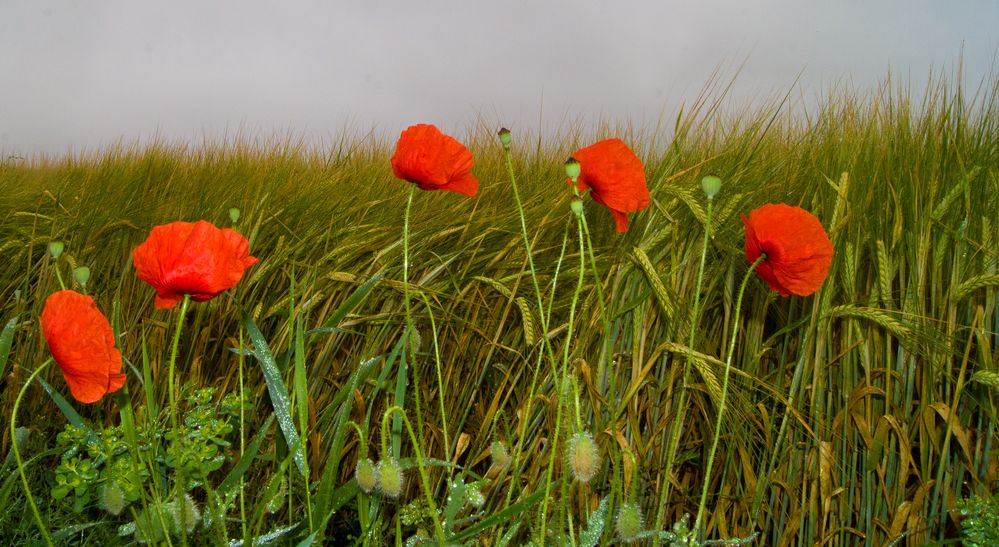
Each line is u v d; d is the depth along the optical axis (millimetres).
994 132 2170
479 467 2131
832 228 1802
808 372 1849
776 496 1900
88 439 1604
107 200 3189
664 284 1859
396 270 2285
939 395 1835
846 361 1875
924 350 1778
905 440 1753
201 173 3674
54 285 2713
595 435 1820
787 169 2291
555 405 1843
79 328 1109
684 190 1878
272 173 3373
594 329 1932
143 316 2564
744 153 2131
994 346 1872
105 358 1132
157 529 1304
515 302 2260
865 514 1844
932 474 1850
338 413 2104
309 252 2504
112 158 4262
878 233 1933
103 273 2900
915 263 1858
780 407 1933
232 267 1195
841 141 2234
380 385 1519
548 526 1478
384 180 3316
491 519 1311
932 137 2129
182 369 2355
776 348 2051
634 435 1840
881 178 2027
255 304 2439
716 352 2004
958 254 1851
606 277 2033
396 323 2258
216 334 2441
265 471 2074
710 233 1832
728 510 1932
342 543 2037
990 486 1753
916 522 1746
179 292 1196
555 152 3742
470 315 2318
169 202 3170
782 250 1245
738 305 1266
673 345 1733
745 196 1971
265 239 2670
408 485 2031
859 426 1822
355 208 2719
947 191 1971
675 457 1926
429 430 2109
